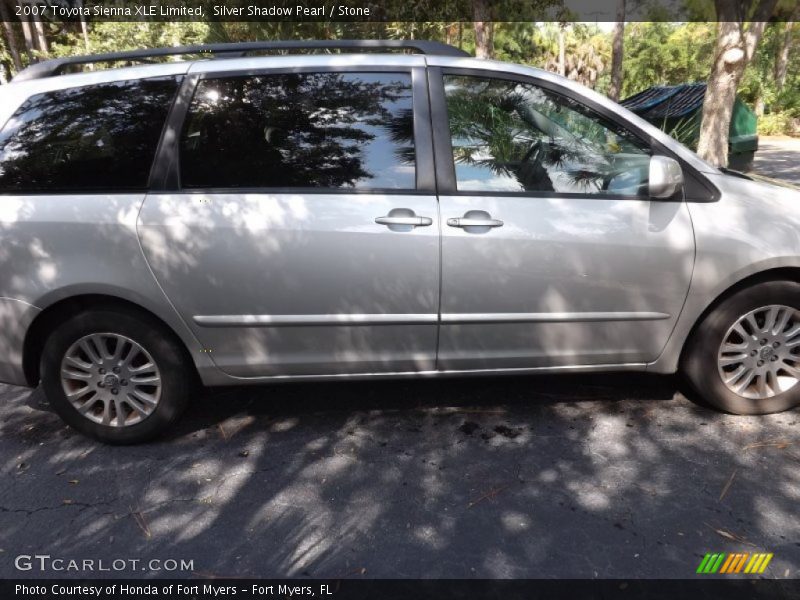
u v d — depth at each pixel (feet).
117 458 9.43
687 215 9.03
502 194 8.98
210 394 11.33
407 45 9.88
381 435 9.82
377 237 8.77
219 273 8.82
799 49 87.45
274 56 9.30
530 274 8.96
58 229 8.76
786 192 9.61
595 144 9.31
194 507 8.20
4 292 8.92
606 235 8.93
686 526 7.51
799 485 8.19
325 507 8.12
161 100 9.07
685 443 9.26
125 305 9.18
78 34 44.39
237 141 9.02
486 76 9.32
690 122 35.04
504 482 8.52
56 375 9.37
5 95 9.27
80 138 9.04
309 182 8.97
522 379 11.51
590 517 7.73
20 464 9.34
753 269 9.05
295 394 11.24
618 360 9.64
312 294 8.95
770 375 9.77
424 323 9.14
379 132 9.06
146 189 8.89
